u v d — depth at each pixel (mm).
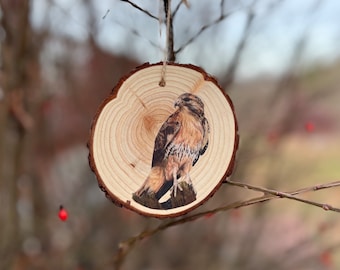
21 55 607
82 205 979
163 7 328
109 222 935
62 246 841
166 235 956
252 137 824
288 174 930
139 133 296
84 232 889
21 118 638
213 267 945
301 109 901
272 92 870
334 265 864
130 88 293
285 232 952
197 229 964
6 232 707
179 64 296
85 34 775
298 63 838
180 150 298
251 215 958
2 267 695
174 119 297
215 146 300
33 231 829
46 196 901
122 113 294
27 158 770
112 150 294
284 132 882
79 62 897
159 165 298
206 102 299
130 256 863
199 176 300
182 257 956
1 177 681
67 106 965
